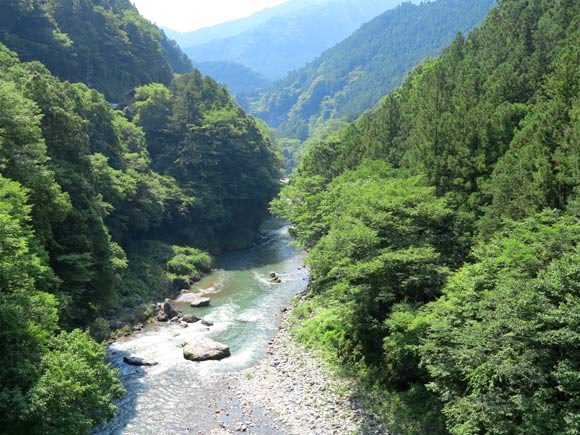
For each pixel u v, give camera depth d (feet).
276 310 150.92
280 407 92.17
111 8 383.65
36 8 288.71
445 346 68.39
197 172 250.78
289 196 203.41
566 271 55.52
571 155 88.07
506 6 206.28
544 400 53.42
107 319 135.95
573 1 163.73
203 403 94.63
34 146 108.78
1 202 79.15
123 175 187.62
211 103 299.58
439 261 94.99
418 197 101.81
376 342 100.01
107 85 332.19
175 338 128.57
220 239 248.52
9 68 168.66
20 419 58.75
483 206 106.93
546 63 145.07
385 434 79.46
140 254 192.34
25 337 66.90
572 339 49.24
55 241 115.44
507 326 56.75
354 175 146.92
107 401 68.95
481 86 153.99
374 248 94.68
